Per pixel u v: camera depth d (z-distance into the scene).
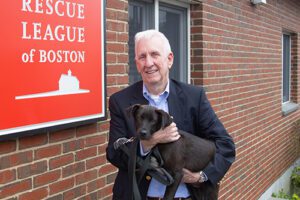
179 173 2.35
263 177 7.78
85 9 3.15
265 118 7.86
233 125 6.13
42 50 2.80
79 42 3.11
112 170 3.59
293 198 8.02
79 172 3.24
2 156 2.60
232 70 6.09
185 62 5.24
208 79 5.30
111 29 3.55
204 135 2.62
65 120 3.01
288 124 9.77
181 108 2.55
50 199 2.97
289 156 9.91
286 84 10.57
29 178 2.80
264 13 7.66
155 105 2.54
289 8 9.60
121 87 3.70
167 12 4.92
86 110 3.20
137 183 2.39
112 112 2.60
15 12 2.60
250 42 6.90
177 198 2.51
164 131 2.30
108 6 3.51
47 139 2.93
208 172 2.47
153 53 2.42
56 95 2.92
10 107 2.59
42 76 2.81
